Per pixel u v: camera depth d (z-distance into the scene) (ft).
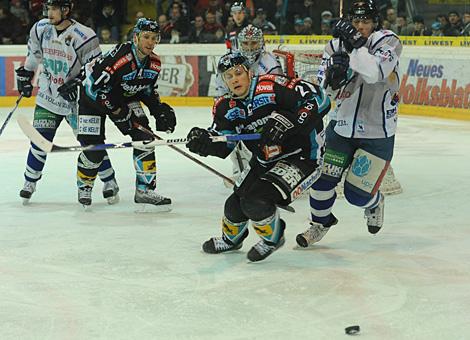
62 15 33.88
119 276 24.38
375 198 27.43
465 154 50.08
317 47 76.07
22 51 72.95
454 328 19.89
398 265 25.66
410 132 59.88
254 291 22.84
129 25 89.15
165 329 19.79
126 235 29.71
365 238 29.32
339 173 26.89
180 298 22.21
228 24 76.69
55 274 24.64
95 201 36.14
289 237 29.55
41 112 35.17
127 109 32.12
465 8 81.05
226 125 24.23
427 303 21.83
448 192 38.32
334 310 21.22
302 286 23.31
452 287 23.32
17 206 34.86
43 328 19.93
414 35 76.28
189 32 80.28
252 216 24.13
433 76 68.49
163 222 31.91
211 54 75.87
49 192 37.96
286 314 20.89
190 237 29.43
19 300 22.17
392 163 46.83
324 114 23.85
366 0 25.73
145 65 31.63
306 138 24.27
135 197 34.53
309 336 19.30
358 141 26.58
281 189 23.77
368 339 19.12
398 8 80.48
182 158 48.26
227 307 21.44
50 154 48.80
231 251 27.20
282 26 82.38
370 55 24.47
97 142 32.55
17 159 47.19
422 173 43.52
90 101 31.89
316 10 82.07
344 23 24.63
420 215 33.32
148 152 33.63
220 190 38.88
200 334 19.43
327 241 28.86
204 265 25.57
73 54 34.30
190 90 76.28
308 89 23.40
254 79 23.77
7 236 29.48
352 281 23.84
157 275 24.47
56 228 30.78
